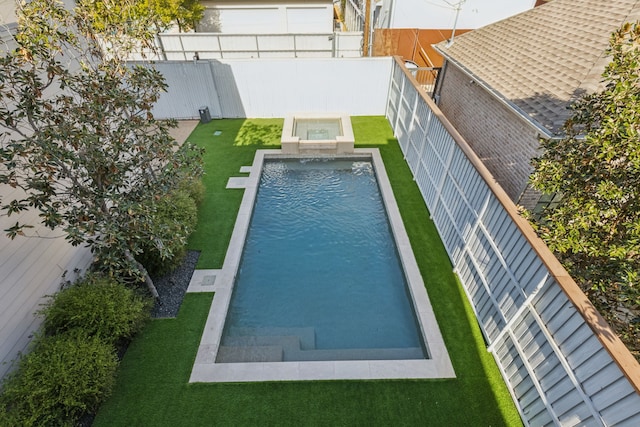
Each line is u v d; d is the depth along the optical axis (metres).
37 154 3.88
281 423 4.56
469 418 4.63
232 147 11.46
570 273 4.32
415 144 9.62
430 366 5.25
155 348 5.41
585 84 6.42
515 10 15.91
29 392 4.05
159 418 4.58
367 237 8.24
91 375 4.44
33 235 5.21
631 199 3.78
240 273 7.24
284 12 17.50
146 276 5.70
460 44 11.12
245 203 8.80
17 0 4.63
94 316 4.89
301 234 8.31
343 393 4.91
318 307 6.57
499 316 5.19
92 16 5.75
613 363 3.21
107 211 4.84
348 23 25.84
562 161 4.21
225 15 17.53
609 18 7.19
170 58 16.47
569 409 3.78
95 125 4.55
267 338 5.95
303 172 10.70
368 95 13.32
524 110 6.78
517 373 4.73
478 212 5.86
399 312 6.49
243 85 12.80
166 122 5.73
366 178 10.45
